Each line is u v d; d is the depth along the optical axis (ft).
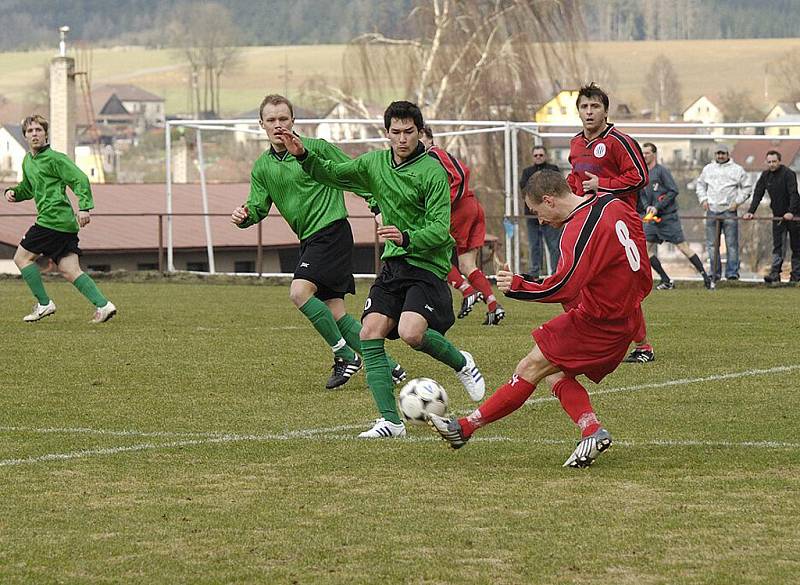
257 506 59.57
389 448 73.51
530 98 339.98
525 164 335.06
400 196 79.77
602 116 104.12
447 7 346.54
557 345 67.41
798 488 62.44
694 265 199.31
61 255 142.51
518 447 73.56
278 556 51.52
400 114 78.64
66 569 49.98
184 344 125.59
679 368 106.42
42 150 139.54
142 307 169.07
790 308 162.50
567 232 66.13
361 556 51.39
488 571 49.39
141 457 71.20
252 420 83.46
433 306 79.97
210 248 238.48
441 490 62.49
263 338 131.13
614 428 79.25
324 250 96.99
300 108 383.65
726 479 64.49
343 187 82.28
